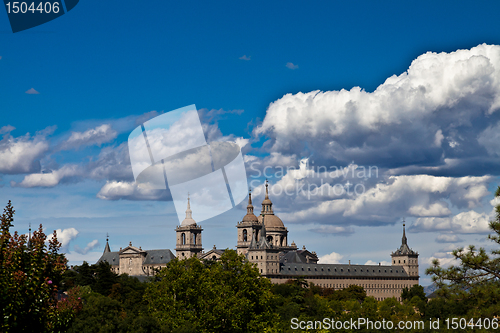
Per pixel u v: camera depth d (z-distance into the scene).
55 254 75.38
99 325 182.12
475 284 83.12
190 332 149.00
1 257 70.50
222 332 154.38
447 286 83.88
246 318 153.75
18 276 69.50
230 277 163.50
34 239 73.62
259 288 162.75
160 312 164.25
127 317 194.88
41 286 71.94
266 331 149.00
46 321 75.25
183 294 163.50
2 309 68.31
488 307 82.88
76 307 125.56
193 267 167.62
